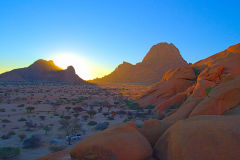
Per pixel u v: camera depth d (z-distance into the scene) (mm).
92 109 44375
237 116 5746
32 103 53094
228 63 33656
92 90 106875
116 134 5855
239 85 10859
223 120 5465
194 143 4867
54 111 40969
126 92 98062
